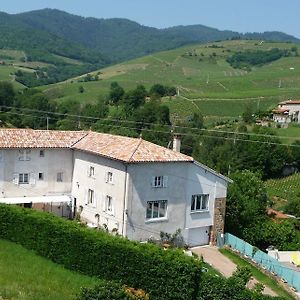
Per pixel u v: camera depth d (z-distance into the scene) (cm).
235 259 5388
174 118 15338
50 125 11925
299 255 6034
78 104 15000
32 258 4150
